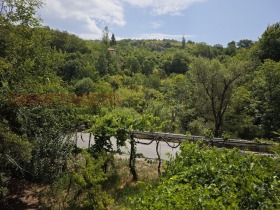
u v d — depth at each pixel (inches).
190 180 164.9
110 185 356.8
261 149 376.2
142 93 1738.4
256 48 1605.6
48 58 488.1
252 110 1051.3
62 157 385.1
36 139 361.1
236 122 1045.2
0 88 329.4
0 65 315.3
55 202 342.0
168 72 3462.1
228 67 986.1
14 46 375.6
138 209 141.1
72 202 325.1
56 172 374.6
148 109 1163.3
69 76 2016.5
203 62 994.1
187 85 1285.7
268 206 135.6
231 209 125.3
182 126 1174.3
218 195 141.5
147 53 4446.4
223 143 385.7
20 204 342.0
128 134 386.3
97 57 2898.6
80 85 1457.9
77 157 433.4
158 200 135.9
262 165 173.0
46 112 384.8
